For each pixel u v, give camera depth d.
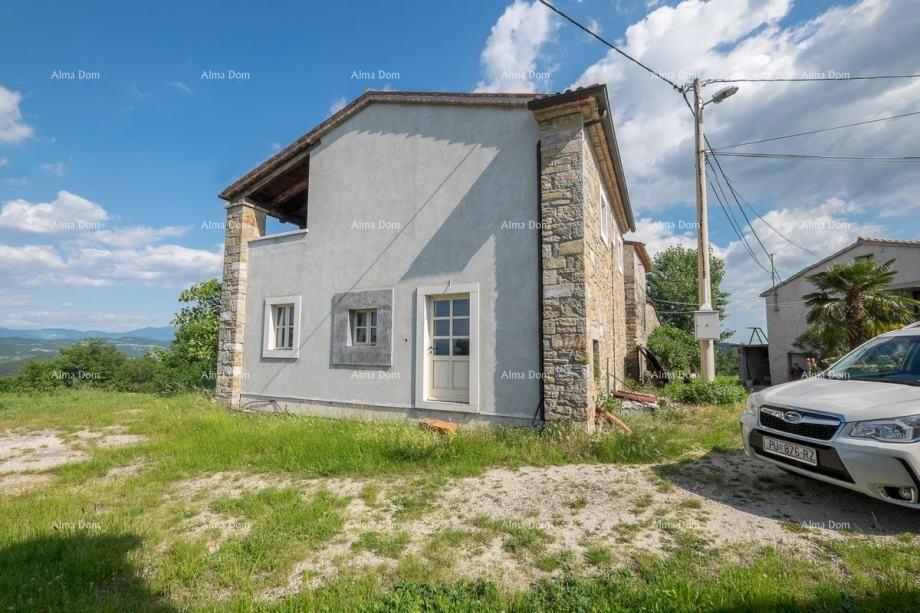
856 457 3.21
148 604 2.50
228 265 10.41
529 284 6.82
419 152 8.10
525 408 6.59
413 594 2.45
